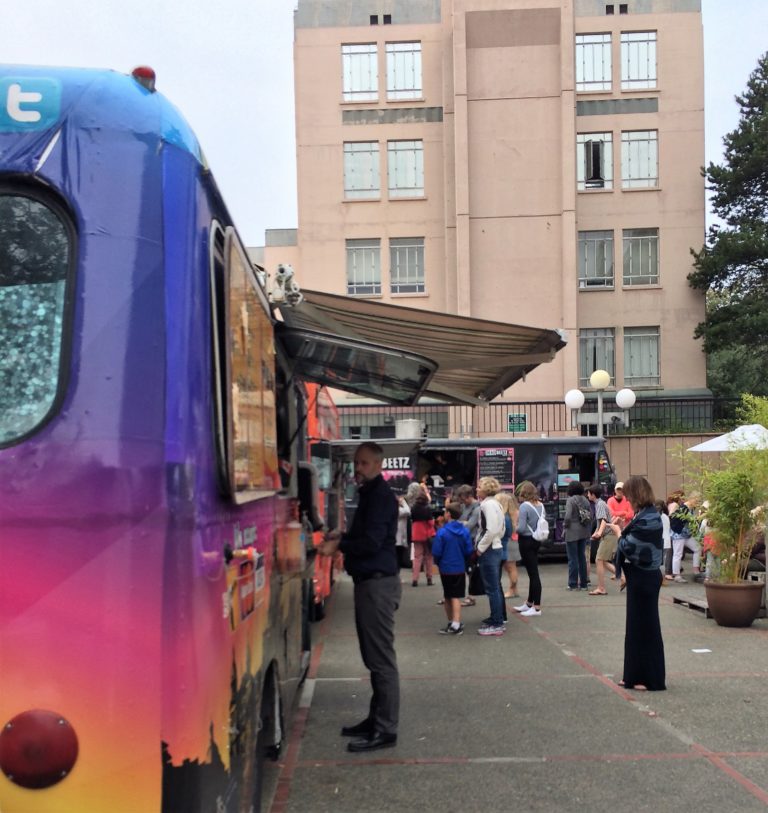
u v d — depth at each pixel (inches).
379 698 225.0
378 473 227.0
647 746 224.8
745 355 1346.0
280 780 201.0
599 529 528.1
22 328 103.2
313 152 1195.9
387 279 1194.0
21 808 97.3
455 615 389.4
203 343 107.7
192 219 107.3
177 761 98.0
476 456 754.2
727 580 414.3
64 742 97.1
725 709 259.9
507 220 1158.3
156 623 98.7
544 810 183.0
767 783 197.9
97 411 100.5
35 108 104.7
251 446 131.3
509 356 319.6
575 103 1166.3
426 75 1197.7
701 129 1187.9
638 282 1196.5
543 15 1152.2
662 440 1023.0
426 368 211.3
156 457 100.2
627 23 1186.6
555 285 1156.5
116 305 102.3
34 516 98.9
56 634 98.1
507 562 505.0
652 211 1189.1
